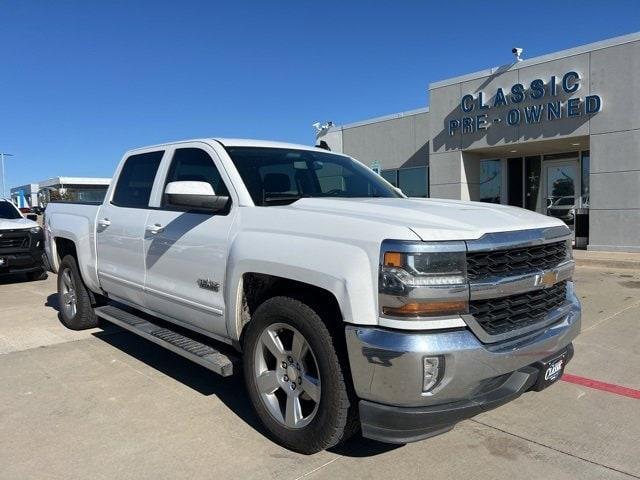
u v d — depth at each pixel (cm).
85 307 618
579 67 1287
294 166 440
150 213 472
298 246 327
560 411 407
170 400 427
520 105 1397
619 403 421
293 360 338
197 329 430
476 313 292
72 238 600
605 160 1264
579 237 1412
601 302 780
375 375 284
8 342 593
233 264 369
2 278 1151
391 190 484
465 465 329
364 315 289
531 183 1662
